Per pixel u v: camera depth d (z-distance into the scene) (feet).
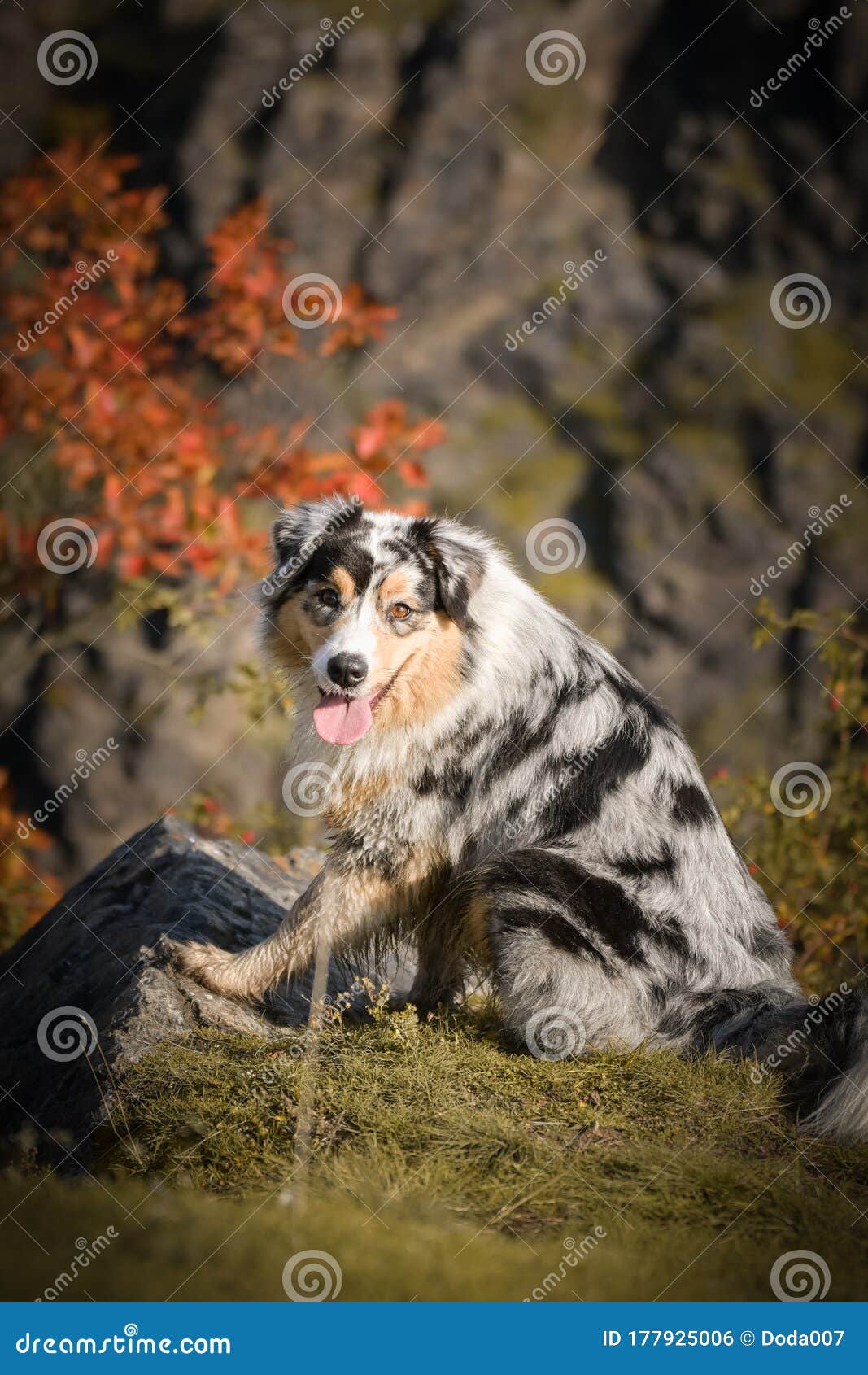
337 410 78.74
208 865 24.47
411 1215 15.43
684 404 86.63
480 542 22.17
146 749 71.61
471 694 20.93
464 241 88.02
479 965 20.88
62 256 42.63
